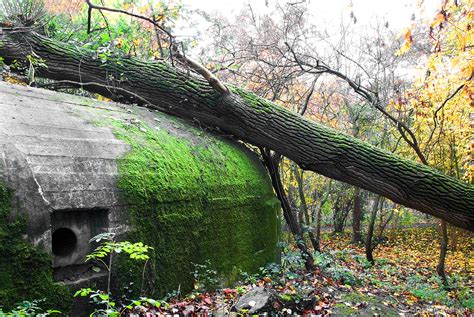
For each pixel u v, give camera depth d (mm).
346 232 19031
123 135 4520
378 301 6090
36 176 3328
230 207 5602
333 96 12336
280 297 4781
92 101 5074
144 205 4191
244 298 4535
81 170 3705
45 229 3307
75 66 6270
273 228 6684
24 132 3574
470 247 15086
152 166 4457
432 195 5734
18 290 3096
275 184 7543
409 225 20188
